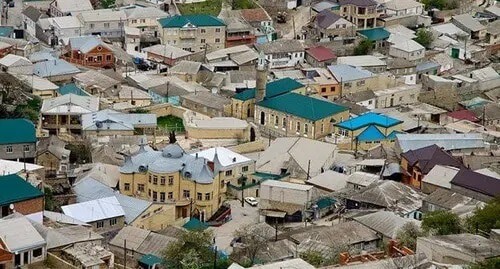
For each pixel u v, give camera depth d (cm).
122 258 16838
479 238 15075
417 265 13912
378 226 17400
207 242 16538
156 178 19800
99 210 18275
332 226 17612
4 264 14500
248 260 15862
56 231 15725
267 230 18050
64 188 19800
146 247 16938
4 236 14775
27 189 16812
